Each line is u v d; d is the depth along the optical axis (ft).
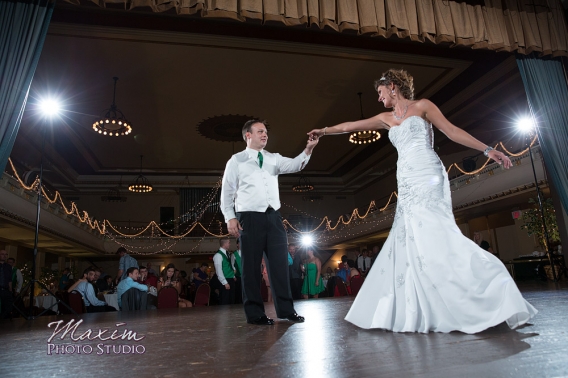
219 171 62.59
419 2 20.68
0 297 21.16
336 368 4.21
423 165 7.11
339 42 27.17
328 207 74.74
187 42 26.45
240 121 44.14
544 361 3.87
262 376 4.06
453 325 5.96
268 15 18.38
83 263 65.77
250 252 8.93
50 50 29.14
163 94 37.11
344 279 31.55
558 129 21.56
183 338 7.30
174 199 68.44
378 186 66.85
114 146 50.14
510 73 30.35
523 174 34.06
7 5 16.21
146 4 17.11
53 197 52.49
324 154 57.62
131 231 65.77
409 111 7.62
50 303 29.27
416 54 28.91
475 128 40.34
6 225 35.50
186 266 68.95
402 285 6.71
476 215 47.24
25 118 38.04
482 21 21.56
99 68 31.96
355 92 38.32
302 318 8.90
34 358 5.91
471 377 3.51
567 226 22.26
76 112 39.50
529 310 5.98
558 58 23.06
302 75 34.65
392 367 4.09
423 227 6.71
